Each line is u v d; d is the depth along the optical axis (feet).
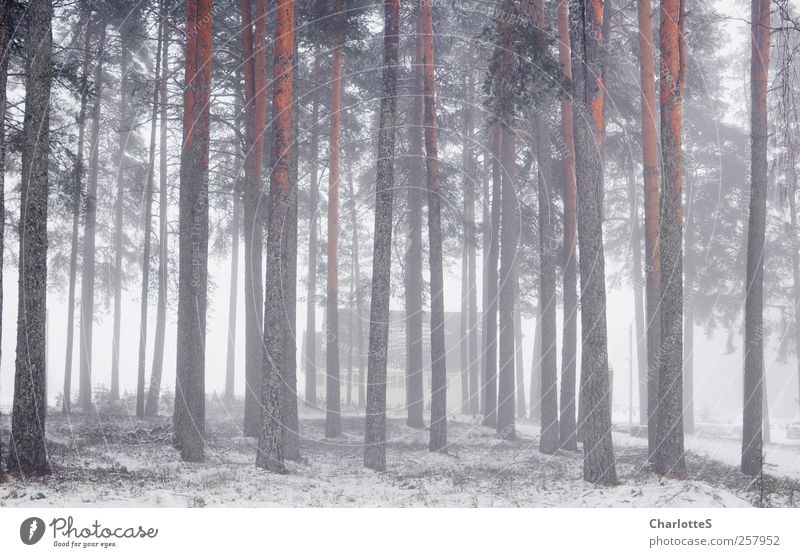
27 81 49.06
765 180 65.21
